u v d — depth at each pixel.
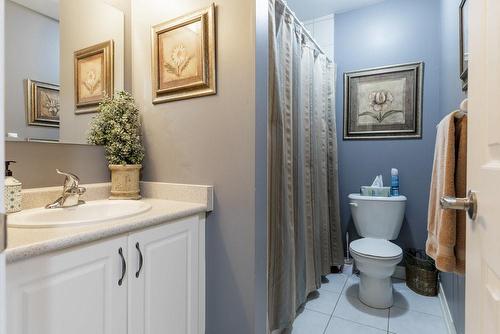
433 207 1.17
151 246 1.03
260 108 1.23
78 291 0.80
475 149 0.66
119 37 1.52
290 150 1.63
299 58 1.85
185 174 1.39
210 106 1.31
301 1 2.42
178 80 1.39
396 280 2.30
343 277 2.33
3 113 0.43
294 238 1.69
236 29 1.24
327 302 1.92
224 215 1.28
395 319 1.71
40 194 1.17
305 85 1.97
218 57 1.28
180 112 1.40
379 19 2.44
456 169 1.00
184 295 1.18
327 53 2.65
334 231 2.38
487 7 0.59
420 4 2.29
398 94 2.36
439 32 2.20
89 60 1.40
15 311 0.67
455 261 0.94
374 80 2.45
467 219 0.73
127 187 1.39
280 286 1.46
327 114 2.39
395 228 2.16
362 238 2.22
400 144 2.36
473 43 0.69
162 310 1.07
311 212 1.97
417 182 2.30
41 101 1.23
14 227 0.84
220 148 1.28
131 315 0.95
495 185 0.53
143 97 1.53
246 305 1.22
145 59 1.53
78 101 1.36
